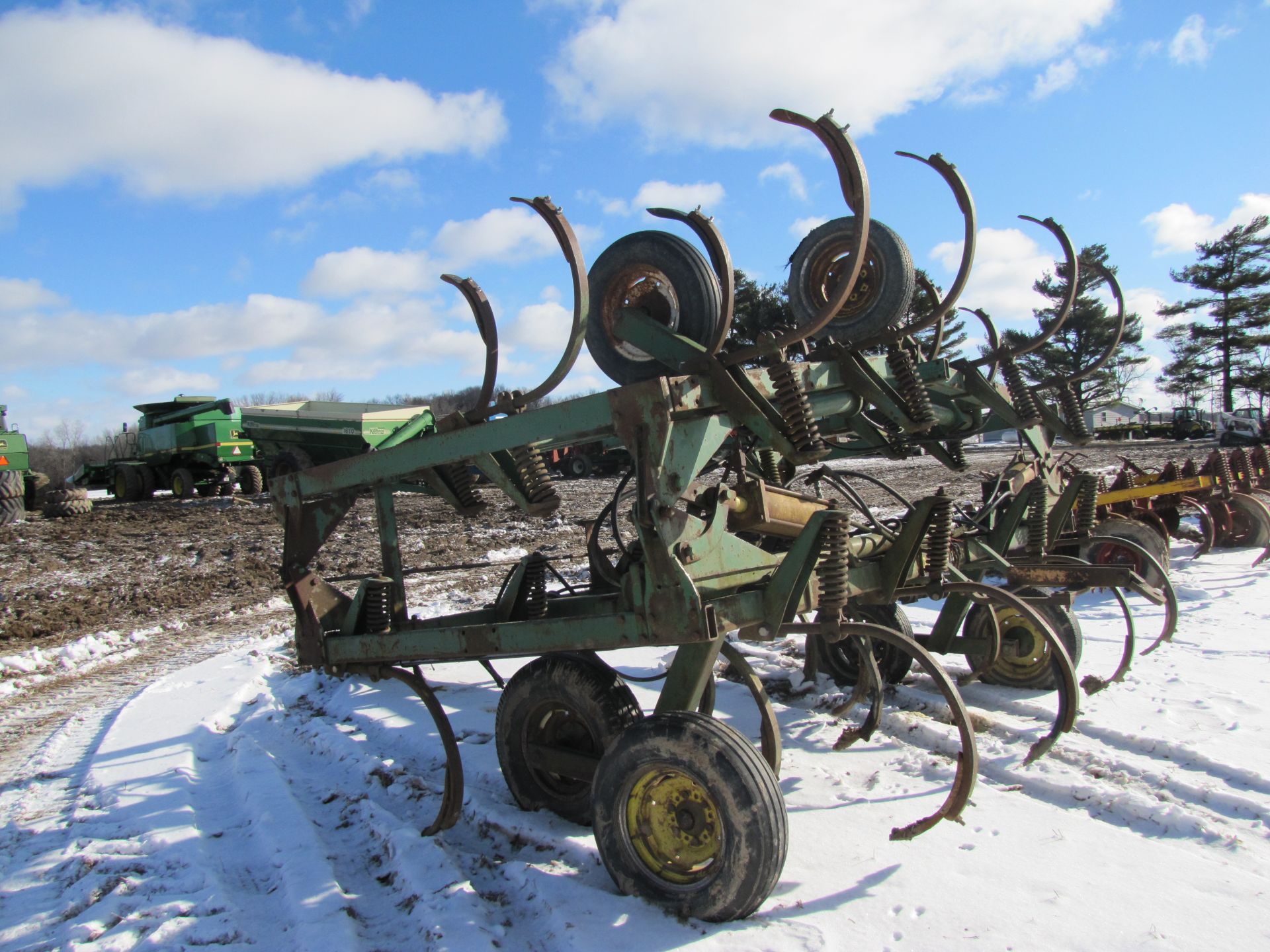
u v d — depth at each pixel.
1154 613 7.61
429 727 5.47
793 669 6.38
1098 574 5.00
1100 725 4.75
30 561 14.09
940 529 4.11
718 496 3.57
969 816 3.80
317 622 4.52
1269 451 11.67
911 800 4.01
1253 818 3.71
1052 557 5.43
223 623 9.65
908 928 2.91
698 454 3.28
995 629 5.42
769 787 2.87
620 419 3.27
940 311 4.79
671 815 3.10
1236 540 10.70
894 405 4.59
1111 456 29.78
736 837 2.86
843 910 3.04
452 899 3.20
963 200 4.74
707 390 3.40
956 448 6.06
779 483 4.92
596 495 22.53
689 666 3.33
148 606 10.69
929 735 4.82
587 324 4.23
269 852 3.79
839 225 4.89
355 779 4.79
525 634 3.66
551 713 4.05
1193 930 2.87
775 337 3.40
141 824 4.19
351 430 20.23
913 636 5.70
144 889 3.50
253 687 6.79
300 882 3.47
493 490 24.25
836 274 5.02
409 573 4.95
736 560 3.52
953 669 6.16
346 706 6.06
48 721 6.27
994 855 3.43
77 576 12.69
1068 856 3.41
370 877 3.59
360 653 4.31
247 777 4.77
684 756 2.96
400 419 21.14
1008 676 5.65
